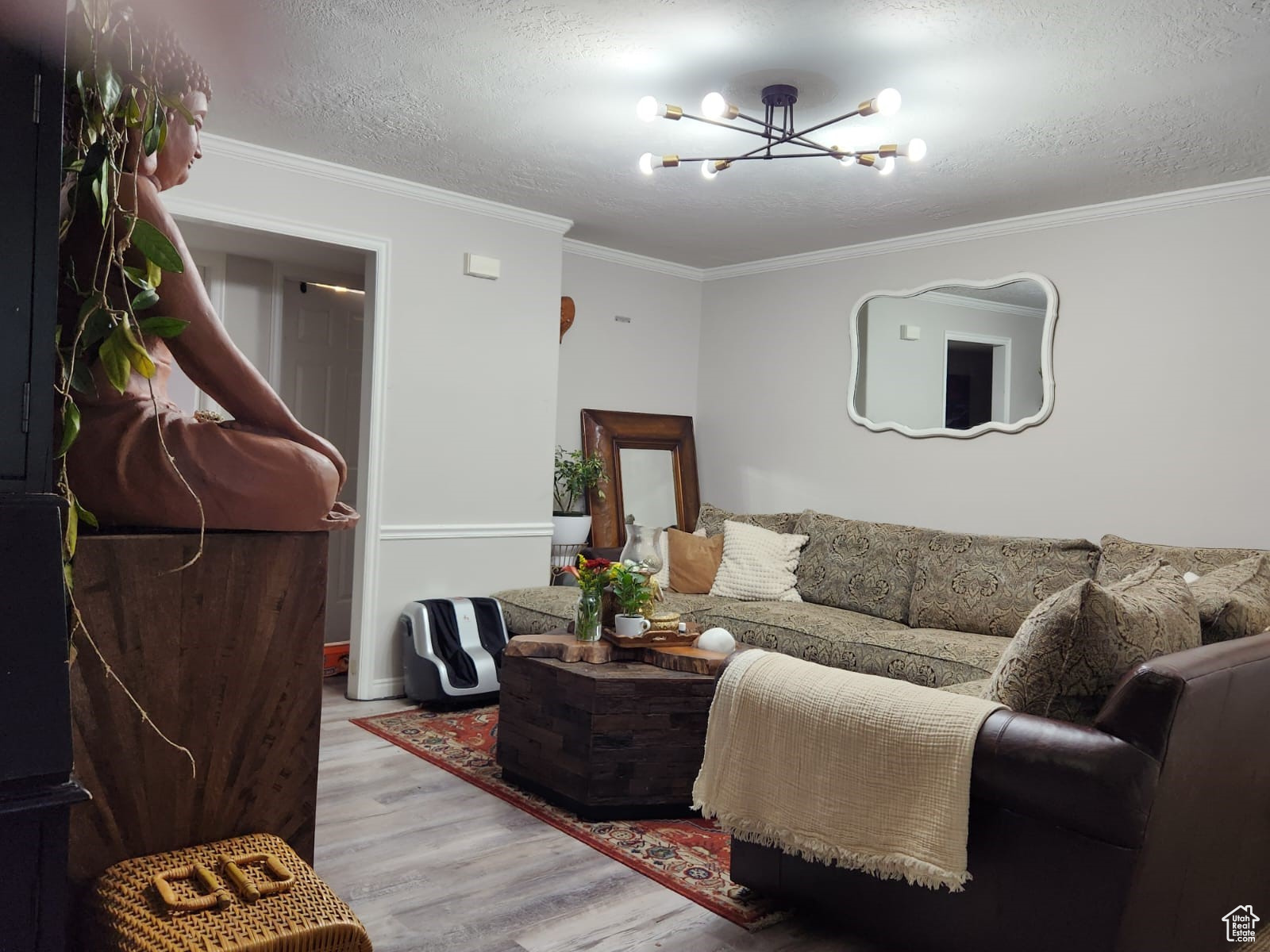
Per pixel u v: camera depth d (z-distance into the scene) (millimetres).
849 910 2189
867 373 5008
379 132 3607
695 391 5895
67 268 1439
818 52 2762
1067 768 1771
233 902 1444
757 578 4668
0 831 1164
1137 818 1704
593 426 5383
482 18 2615
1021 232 4426
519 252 4707
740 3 2490
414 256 4340
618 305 5520
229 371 1570
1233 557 3402
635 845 2791
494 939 2199
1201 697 1781
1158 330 3965
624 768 2969
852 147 3545
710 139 3531
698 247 5273
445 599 4395
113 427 1488
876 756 2023
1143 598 2148
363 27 2686
